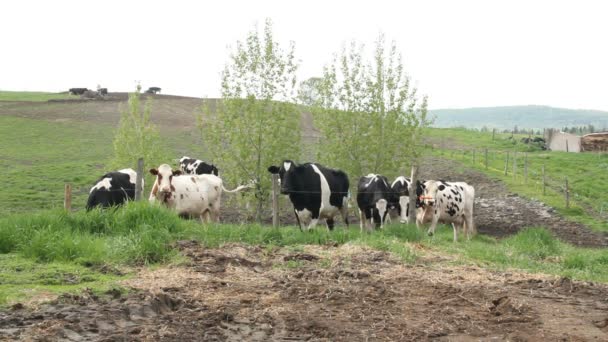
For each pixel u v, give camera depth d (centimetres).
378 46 2572
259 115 2433
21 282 1004
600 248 2295
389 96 2573
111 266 1137
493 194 3359
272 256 1315
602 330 930
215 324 882
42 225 1320
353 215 2806
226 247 1342
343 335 865
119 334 809
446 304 1038
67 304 908
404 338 862
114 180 1883
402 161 2598
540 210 2984
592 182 3812
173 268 1161
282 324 903
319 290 1076
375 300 1038
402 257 1362
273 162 2439
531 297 1114
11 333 784
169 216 1419
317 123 2611
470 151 5072
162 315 912
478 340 868
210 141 2491
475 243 1744
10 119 5525
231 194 2527
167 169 1753
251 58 2452
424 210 1973
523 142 5616
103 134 5125
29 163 3884
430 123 2627
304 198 1786
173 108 6781
